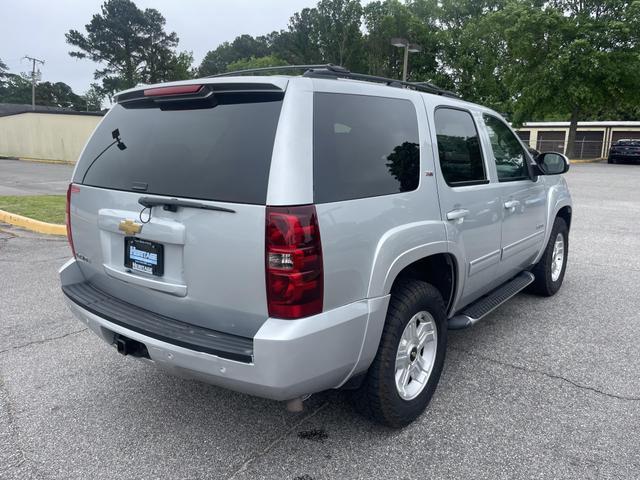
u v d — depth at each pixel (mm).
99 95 79125
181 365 2561
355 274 2586
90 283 3400
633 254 7617
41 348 4227
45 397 3473
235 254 2408
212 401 3447
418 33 50812
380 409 2928
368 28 60188
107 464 2793
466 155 3711
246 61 78938
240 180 2416
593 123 39594
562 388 3594
